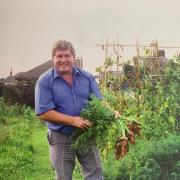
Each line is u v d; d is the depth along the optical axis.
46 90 2.75
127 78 5.14
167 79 4.80
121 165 3.75
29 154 5.38
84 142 2.74
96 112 2.73
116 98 4.88
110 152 3.91
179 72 4.74
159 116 4.58
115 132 2.77
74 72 2.79
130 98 4.94
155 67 5.09
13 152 5.38
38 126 8.33
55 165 2.79
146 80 4.95
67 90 2.76
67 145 2.77
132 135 2.77
